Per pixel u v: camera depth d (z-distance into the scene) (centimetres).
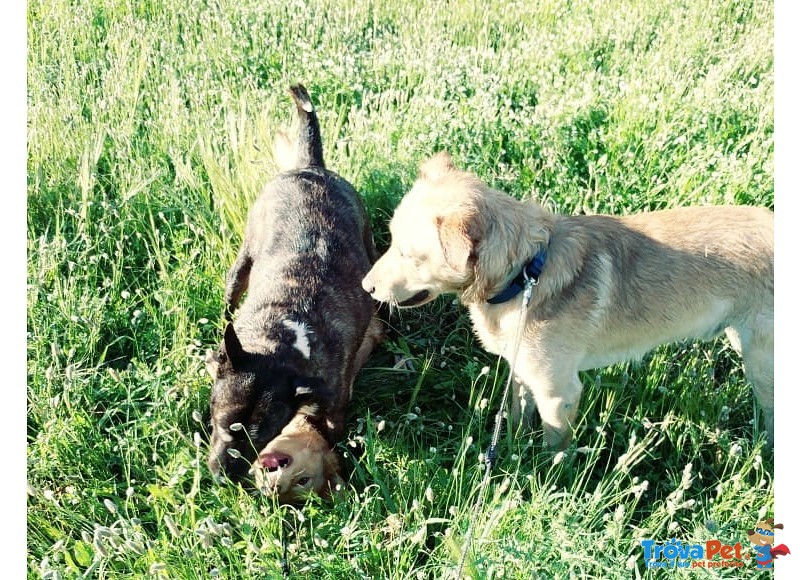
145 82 251
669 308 169
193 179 212
